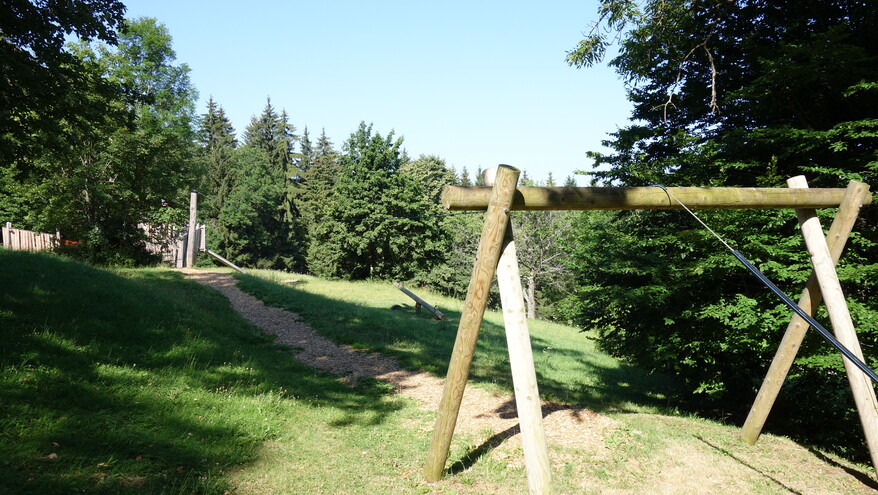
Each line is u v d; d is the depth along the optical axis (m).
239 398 6.86
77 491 3.82
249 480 4.60
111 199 20.09
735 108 9.83
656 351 9.66
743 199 5.44
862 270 7.16
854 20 8.77
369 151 31.94
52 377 6.00
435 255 33.41
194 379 7.32
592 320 11.59
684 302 9.28
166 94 22.97
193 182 27.94
